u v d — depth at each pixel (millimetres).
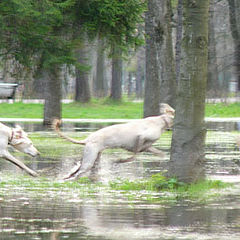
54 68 31578
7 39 29703
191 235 8773
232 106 51406
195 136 13227
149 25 31562
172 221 9727
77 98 59344
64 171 16312
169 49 31266
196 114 13211
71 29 30625
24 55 30109
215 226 9359
